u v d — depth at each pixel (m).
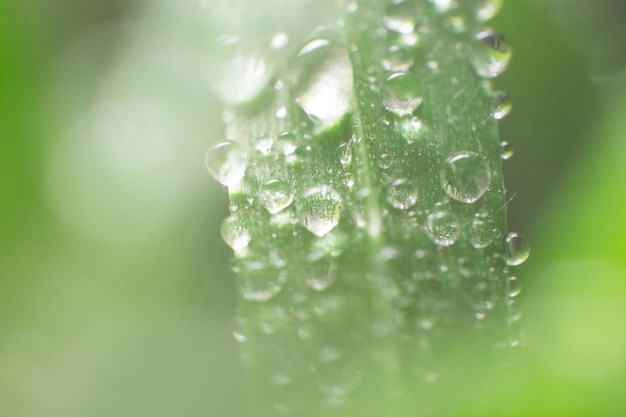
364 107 0.06
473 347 0.06
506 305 0.06
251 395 0.06
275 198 0.06
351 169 0.06
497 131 0.06
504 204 0.06
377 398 0.06
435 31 0.06
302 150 0.06
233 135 0.06
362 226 0.06
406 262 0.06
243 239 0.06
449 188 0.06
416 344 0.06
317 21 0.06
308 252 0.06
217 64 0.06
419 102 0.06
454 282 0.06
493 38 0.06
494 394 0.05
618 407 0.05
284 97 0.06
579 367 0.05
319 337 0.06
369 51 0.06
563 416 0.05
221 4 0.06
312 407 0.06
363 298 0.06
